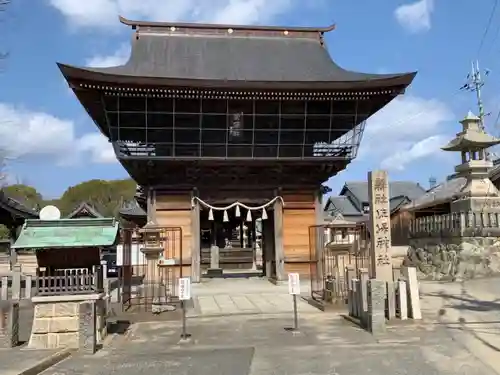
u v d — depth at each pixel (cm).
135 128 3003
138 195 4469
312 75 3195
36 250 1320
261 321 1641
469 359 1059
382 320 1364
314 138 3189
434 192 4259
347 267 1883
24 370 992
